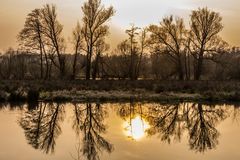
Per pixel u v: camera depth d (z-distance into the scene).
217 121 26.03
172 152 16.80
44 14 59.16
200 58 67.50
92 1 61.22
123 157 15.79
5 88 37.03
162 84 48.84
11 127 22.23
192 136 20.67
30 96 34.06
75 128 22.59
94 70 62.47
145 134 21.05
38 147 17.48
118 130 22.12
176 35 68.94
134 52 71.25
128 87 45.84
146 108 31.89
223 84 50.72
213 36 67.25
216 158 15.91
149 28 69.75
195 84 50.09
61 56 61.22
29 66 71.38
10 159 15.40
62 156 15.94
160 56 76.50
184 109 31.64
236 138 20.16
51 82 49.81
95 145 17.98
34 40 58.75
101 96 36.94
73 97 35.91
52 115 27.22
